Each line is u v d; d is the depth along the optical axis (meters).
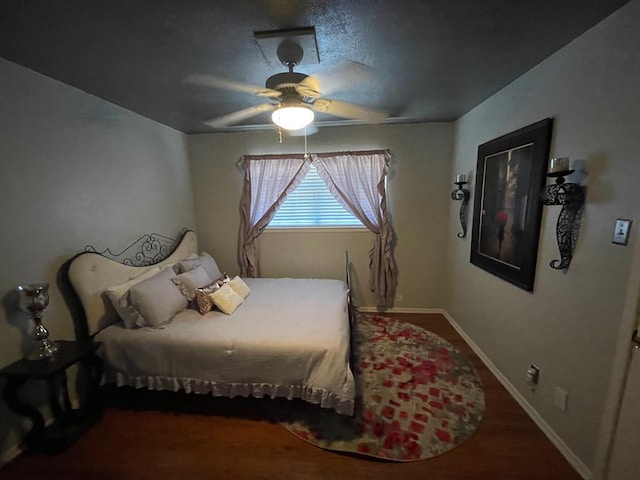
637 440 1.31
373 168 3.51
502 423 1.96
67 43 1.53
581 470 1.59
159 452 1.79
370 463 1.70
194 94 2.30
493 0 1.24
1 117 1.70
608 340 1.43
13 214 1.77
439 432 1.89
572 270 1.63
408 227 3.64
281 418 2.03
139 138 2.85
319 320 2.29
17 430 1.78
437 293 3.75
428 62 1.83
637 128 1.27
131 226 2.76
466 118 3.01
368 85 2.20
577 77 1.57
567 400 1.69
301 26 1.41
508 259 2.24
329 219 3.80
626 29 1.30
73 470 1.68
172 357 2.04
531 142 1.93
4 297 1.73
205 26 1.39
